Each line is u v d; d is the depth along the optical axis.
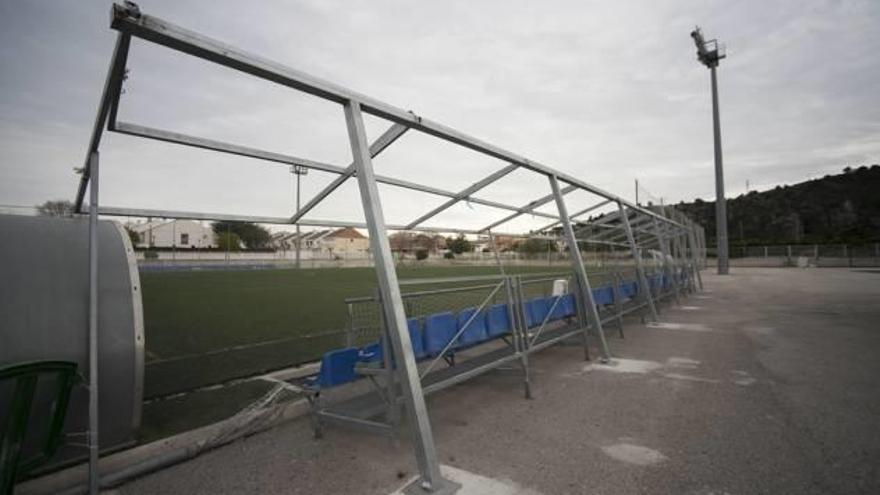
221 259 46.50
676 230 15.82
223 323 9.85
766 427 3.78
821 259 39.97
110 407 3.38
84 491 2.92
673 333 8.46
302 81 2.96
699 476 2.96
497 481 2.95
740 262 44.59
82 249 3.43
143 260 39.47
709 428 3.79
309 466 3.25
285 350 7.09
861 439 3.50
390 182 4.91
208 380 5.42
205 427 3.87
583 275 6.48
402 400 3.59
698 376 5.45
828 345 7.09
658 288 12.25
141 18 2.18
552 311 6.18
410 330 4.11
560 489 2.83
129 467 3.10
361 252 66.62
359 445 3.62
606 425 3.91
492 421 4.07
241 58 2.63
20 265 3.10
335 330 8.92
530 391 4.80
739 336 8.03
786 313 10.84
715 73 29.02
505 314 5.46
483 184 5.66
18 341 2.95
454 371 4.50
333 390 5.12
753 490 2.77
